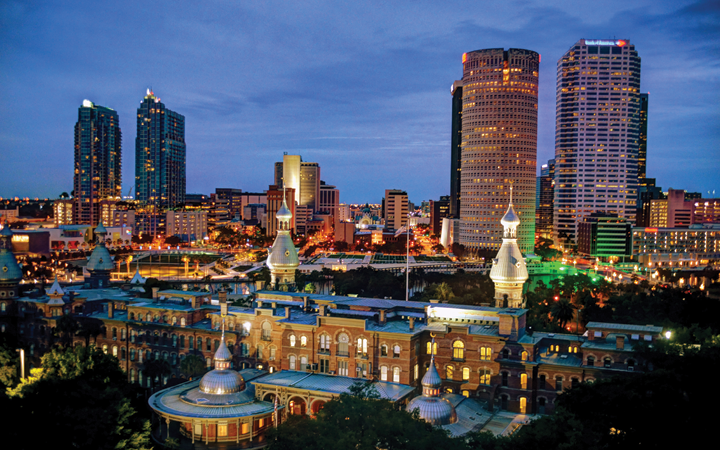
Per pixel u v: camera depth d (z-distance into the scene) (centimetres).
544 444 7238
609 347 11012
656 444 6022
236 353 13638
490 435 7894
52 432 8094
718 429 5828
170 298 16000
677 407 6159
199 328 13988
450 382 11931
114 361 11981
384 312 12694
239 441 10681
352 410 7738
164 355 14500
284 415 11256
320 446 6844
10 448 7444
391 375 11812
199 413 10662
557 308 17600
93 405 9212
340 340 12331
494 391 11525
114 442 9144
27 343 16150
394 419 7519
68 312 15825
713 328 15750
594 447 6525
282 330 12912
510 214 16125
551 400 11238
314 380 11669
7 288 16600
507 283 15975
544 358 11575
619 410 6425
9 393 10088
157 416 11656
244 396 11300
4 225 17012
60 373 10881
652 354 9800
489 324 12444
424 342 12294
